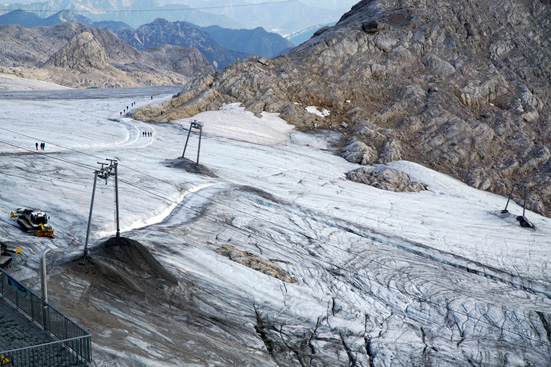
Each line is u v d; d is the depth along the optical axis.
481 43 115.31
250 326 26.94
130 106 111.88
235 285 31.58
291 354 25.34
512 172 86.12
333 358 26.25
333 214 55.44
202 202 49.94
